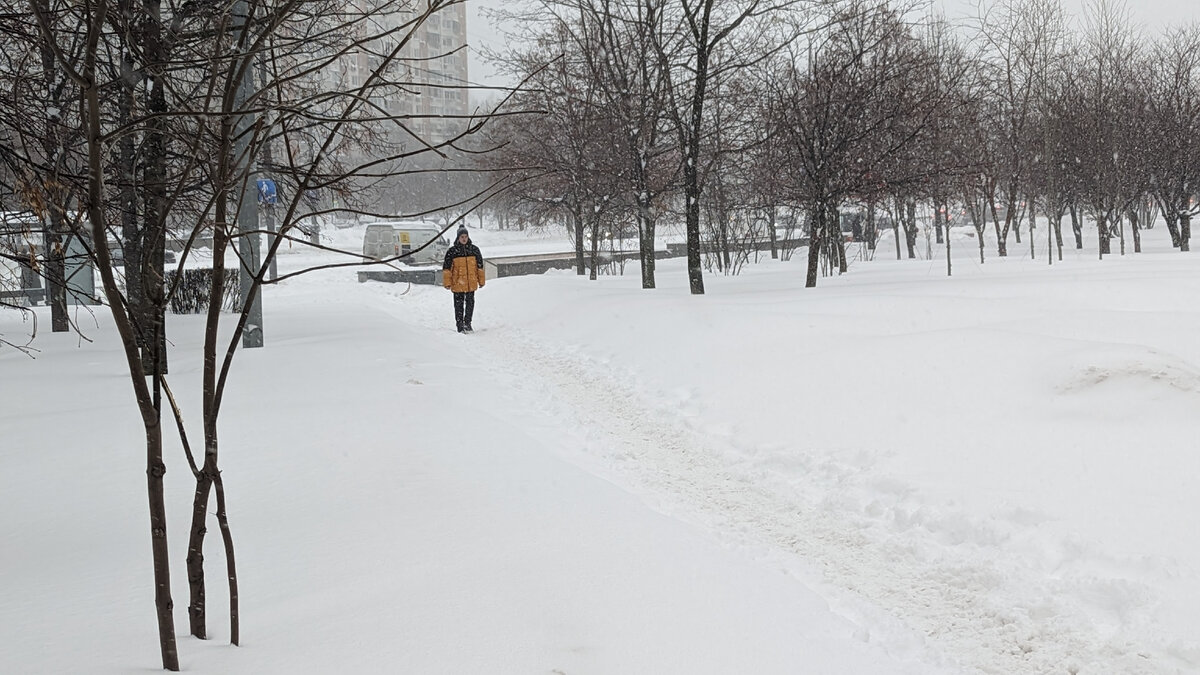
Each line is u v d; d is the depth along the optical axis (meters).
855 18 21.05
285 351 13.77
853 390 9.46
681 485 7.54
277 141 9.87
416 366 12.68
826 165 20.27
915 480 6.88
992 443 7.37
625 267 38.59
